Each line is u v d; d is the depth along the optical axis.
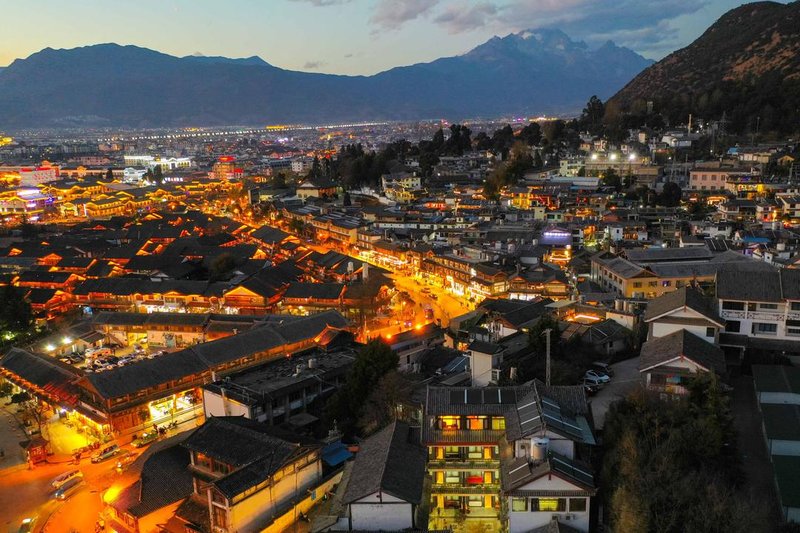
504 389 46.28
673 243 112.06
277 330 80.81
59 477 57.31
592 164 189.25
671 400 45.16
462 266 116.00
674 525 34.16
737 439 43.91
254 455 46.72
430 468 43.53
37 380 74.31
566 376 55.34
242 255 147.50
